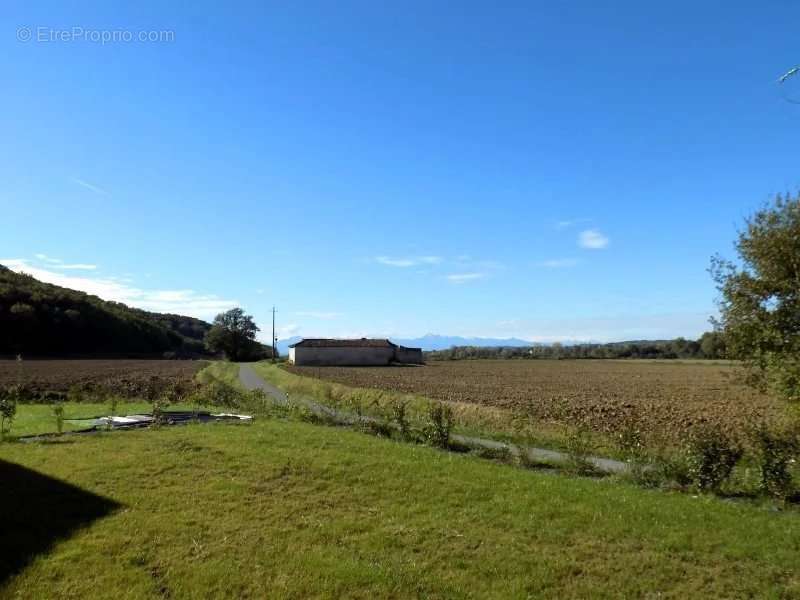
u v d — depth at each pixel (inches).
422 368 3604.8
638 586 283.7
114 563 309.0
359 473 494.6
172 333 6609.3
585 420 945.5
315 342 4429.1
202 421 872.9
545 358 5920.3
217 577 291.3
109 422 794.8
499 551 325.4
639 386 1959.9
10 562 309.0
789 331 506.0
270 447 596.7
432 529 361.4
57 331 4367.6
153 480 467.8
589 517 382.6
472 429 861.2
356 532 356.8
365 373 2817.4
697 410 1154.0
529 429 826.8
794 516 391.9
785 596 271.6
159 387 1521.9
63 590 278.7
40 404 1186.6
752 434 492.7
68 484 453.1
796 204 513.7
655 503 416.8
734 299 531.2
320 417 914.7
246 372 2935.5
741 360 543.8
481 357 6200.8
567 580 291.1
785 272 510.3
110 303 6215.6
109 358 4293.8
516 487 456.1
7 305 4158.5
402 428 756.0
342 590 278.8
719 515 386.6
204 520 374.6
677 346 5679.1
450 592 277.6
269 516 384.8
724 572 297.7
